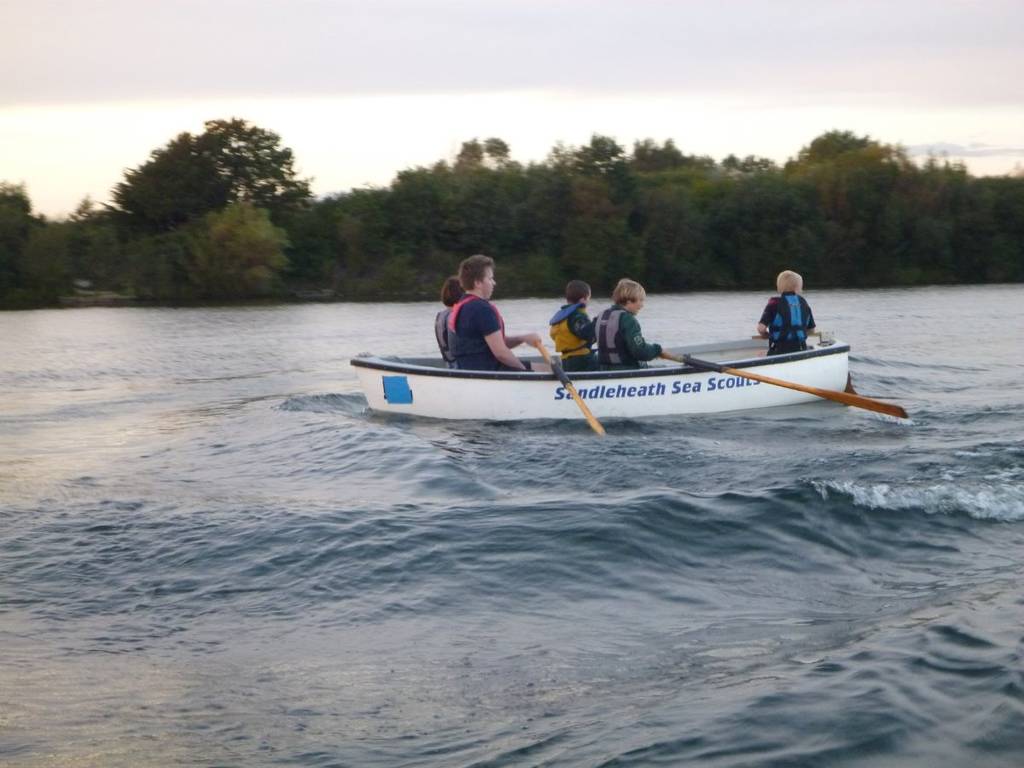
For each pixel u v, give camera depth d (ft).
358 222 130.41
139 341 69.00
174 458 26.61
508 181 136.36
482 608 14.84
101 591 15.87
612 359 31.17
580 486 21.15
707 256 134.82
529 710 11.49
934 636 12.73
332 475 23.26
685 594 15.23
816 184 137.80
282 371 51.13
